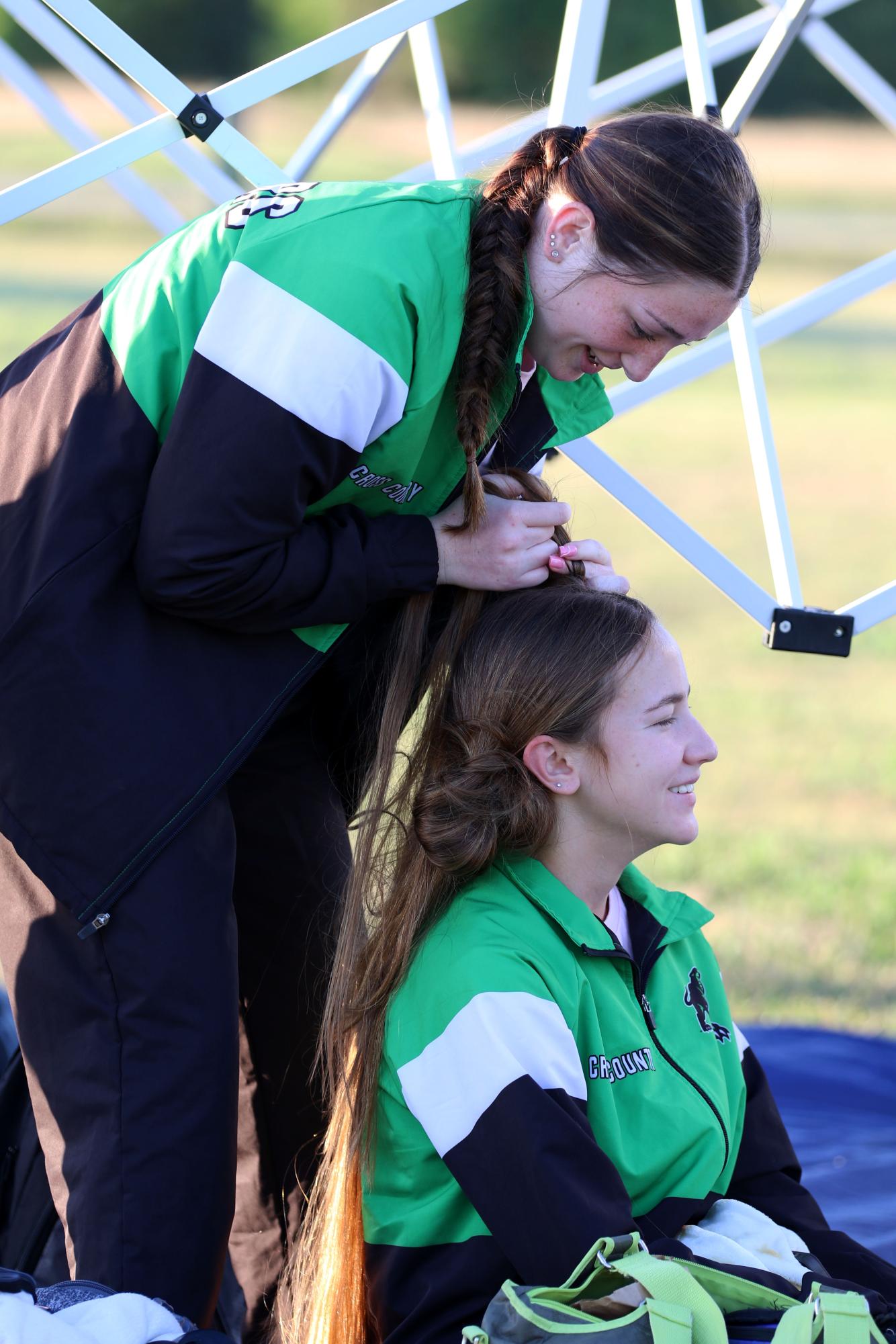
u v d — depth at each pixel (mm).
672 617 25203
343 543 5391
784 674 22828
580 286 5277
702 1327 4383
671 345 5398
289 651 5531
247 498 5000
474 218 5316
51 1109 5492
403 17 6441
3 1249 6234
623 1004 5531
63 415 5355
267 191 5441
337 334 4984
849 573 27312
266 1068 6719
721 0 72250
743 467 37438
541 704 5488
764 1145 5871
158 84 6266
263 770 6473
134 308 5402
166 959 5316
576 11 6809
